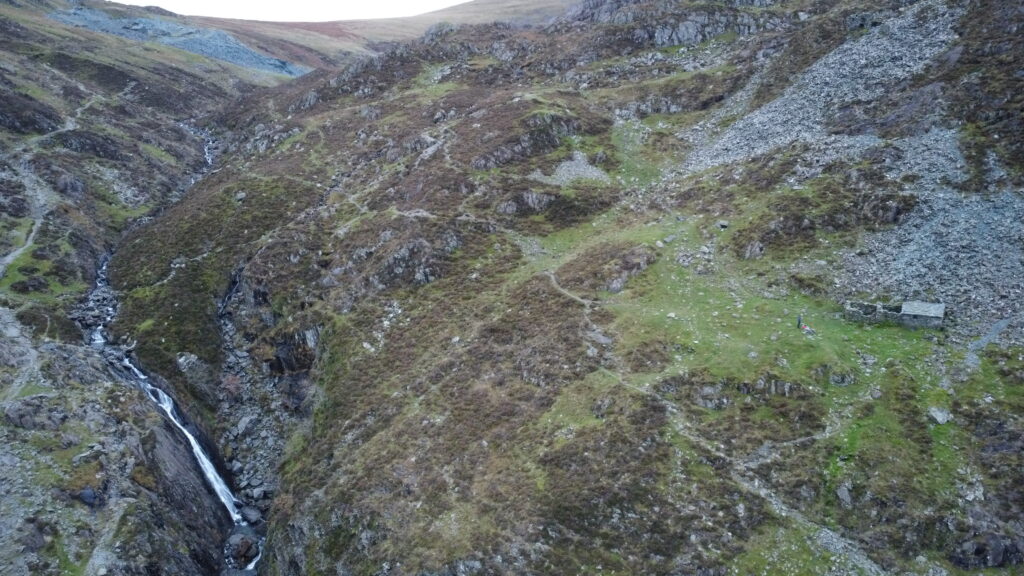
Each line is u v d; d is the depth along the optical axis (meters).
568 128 89.75
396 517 46.16
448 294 66.69
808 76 81.19
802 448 39.59
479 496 44.59
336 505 49.72
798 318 49.06
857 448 38.62
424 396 55.50
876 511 35.78
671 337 50.50
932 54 69.50
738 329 49.62
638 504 39.81
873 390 41.62
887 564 33.59
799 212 58.56
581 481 42.16
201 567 48.56
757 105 82.88
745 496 38.22
